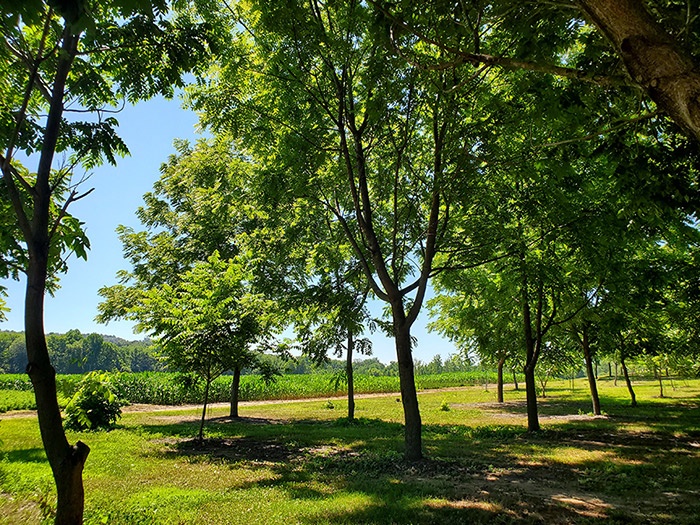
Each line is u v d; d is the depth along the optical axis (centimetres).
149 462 888
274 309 1336
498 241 984
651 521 521
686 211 566
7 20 154
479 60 396
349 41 809
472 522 515
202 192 1767
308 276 1647
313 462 898
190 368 1149
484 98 853
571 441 1181
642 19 253
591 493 654
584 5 271
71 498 321
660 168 571
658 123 570
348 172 1008
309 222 1256
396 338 981
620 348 1938
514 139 954
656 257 1257
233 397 1977
